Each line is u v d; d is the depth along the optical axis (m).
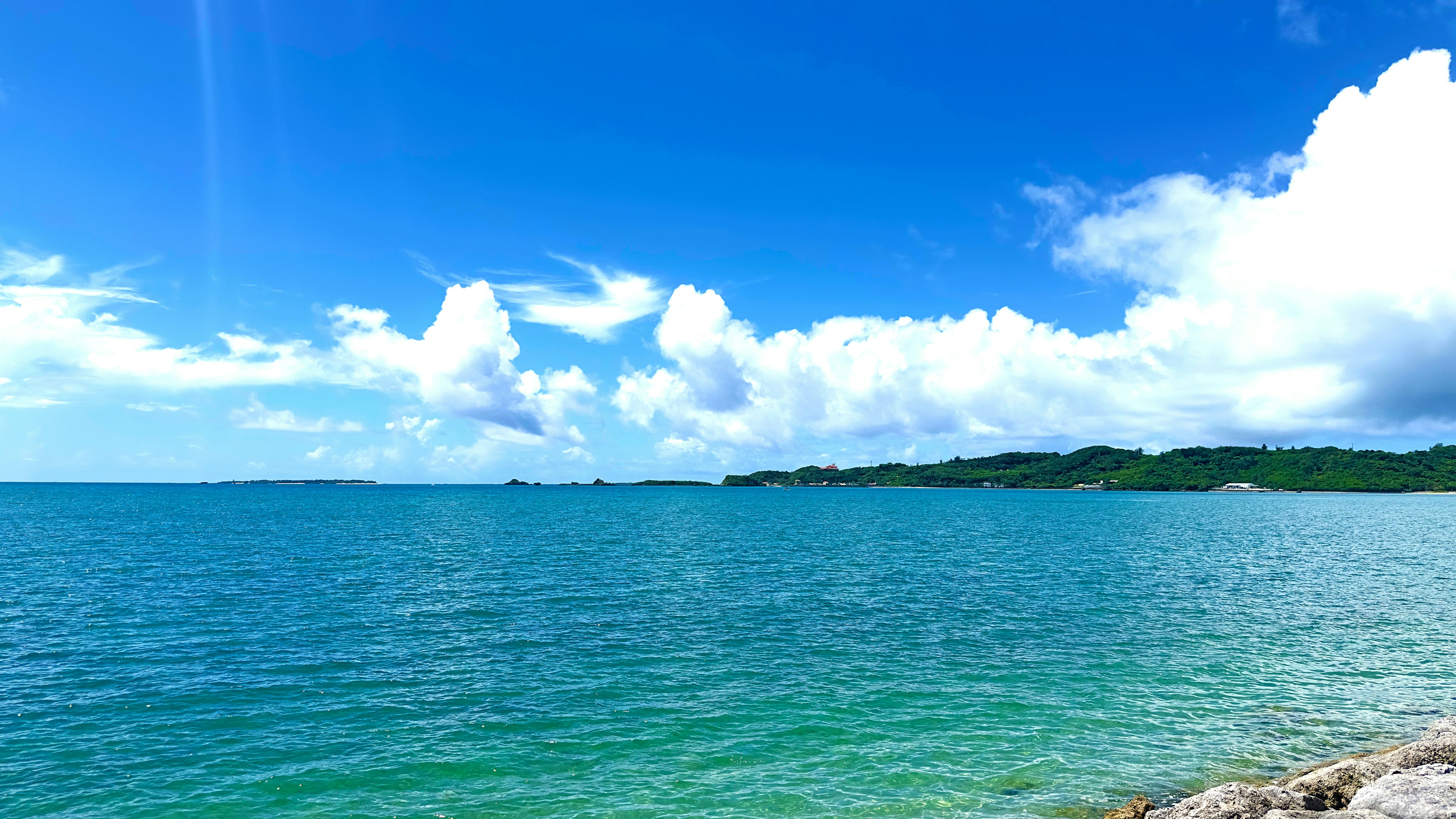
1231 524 105.62
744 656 27.36
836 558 58.31
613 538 77.00
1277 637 30.78
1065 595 40.59
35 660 25.81
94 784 16.53
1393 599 39.97
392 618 33.16
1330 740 19.84
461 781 17.03
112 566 49.00
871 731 20.25
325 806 15.78
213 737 19.27
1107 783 17.28
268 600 37.12
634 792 16.58
